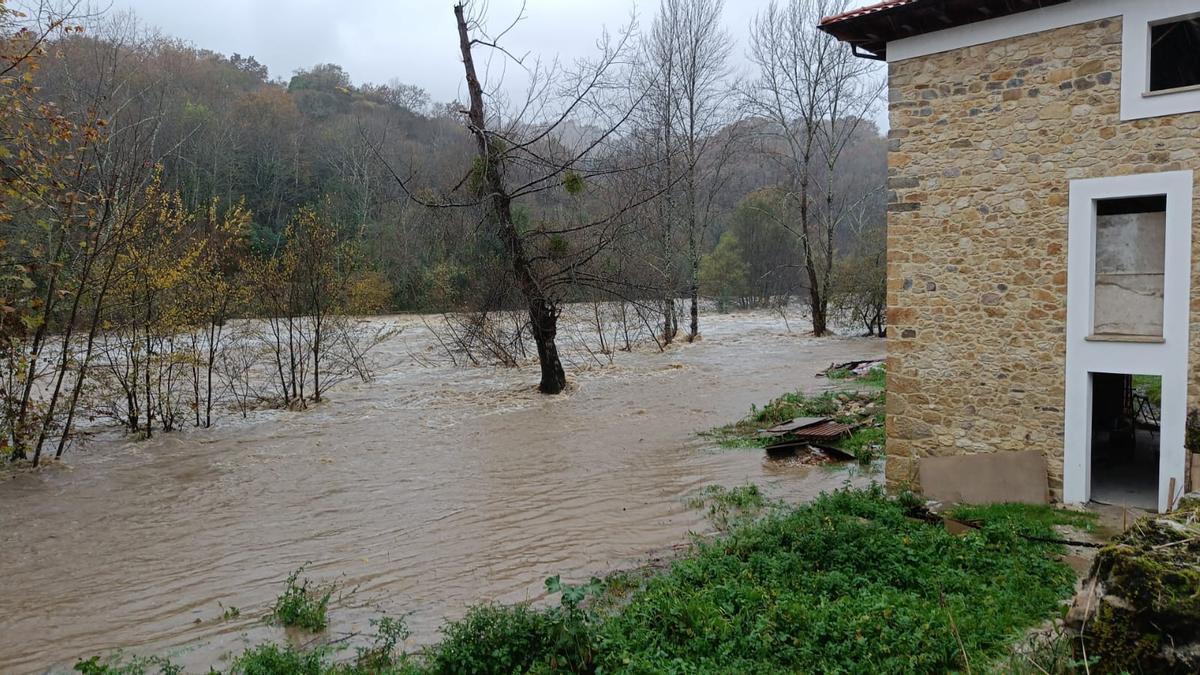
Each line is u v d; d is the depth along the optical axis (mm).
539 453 13562
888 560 7016
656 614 6059
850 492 9586
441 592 7559
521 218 26016
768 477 11422
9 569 8430
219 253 19031
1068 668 4156
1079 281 8781
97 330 14695
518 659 5488
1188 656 3633
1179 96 8078
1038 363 9102
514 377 22656
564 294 20531
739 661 5211
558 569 8055
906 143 9914
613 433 15117
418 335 33062
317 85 66625
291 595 7227
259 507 10656
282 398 18875
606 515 9875
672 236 33156
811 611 5906
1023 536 7844
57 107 12773
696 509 9945
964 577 6699
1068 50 8734
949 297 9672
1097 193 8609
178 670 5938
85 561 8656
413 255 41062
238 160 46219
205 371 21297
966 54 9422
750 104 34375
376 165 50156
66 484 11898
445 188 26312
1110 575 4051
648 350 29016
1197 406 8109
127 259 14477
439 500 10812
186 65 46719
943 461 9602
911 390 9984
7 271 13070
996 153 9266
